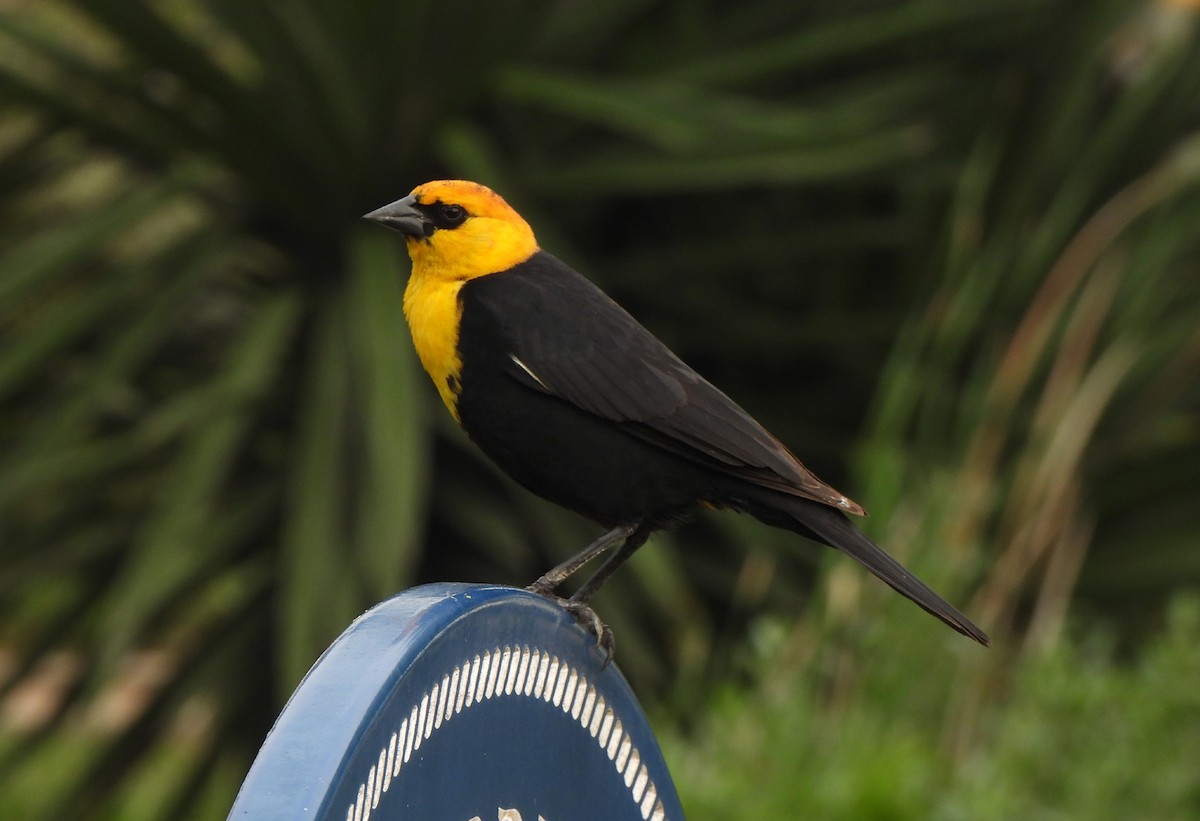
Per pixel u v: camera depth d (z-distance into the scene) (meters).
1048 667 8.19
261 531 10.62
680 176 10.58
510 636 3.69
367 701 3.13
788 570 11.21
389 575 8.95
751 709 8.16
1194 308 11.47
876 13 12.01
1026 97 11.59
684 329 11.84
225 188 10.96
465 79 10.21
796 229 11.63
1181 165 11.05
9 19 10.09
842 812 7.37
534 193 11.05
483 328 5.66
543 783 3.84
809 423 12.00
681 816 4.39
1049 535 10.18
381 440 9.29
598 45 11.89
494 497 10.92
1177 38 11.60
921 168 11.52
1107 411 11.16
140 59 10.10
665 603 10.03
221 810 10.38
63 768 11.30
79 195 11.50
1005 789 7.45
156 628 10.38
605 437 5.57
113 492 10.60
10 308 9.95
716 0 12.27
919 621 8.67
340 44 9.88
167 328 10.28
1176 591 11.24
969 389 11.01
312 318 10.86
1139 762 7.59
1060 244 11.23
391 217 5.87
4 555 10.30
